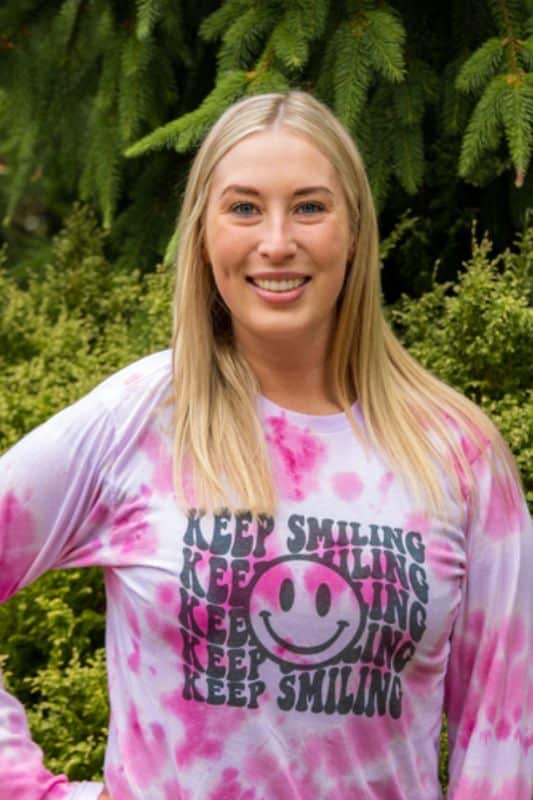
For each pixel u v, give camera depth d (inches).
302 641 82.8
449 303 142.9
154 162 177.9
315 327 89.3
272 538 83.7
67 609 140.7
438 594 85.9
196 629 83.0
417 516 86.6
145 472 86.7
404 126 149.3
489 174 149.7
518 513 91.9
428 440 90.5
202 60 173.3
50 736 135.0
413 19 155.6
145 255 180.2
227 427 87.4
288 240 85.4
